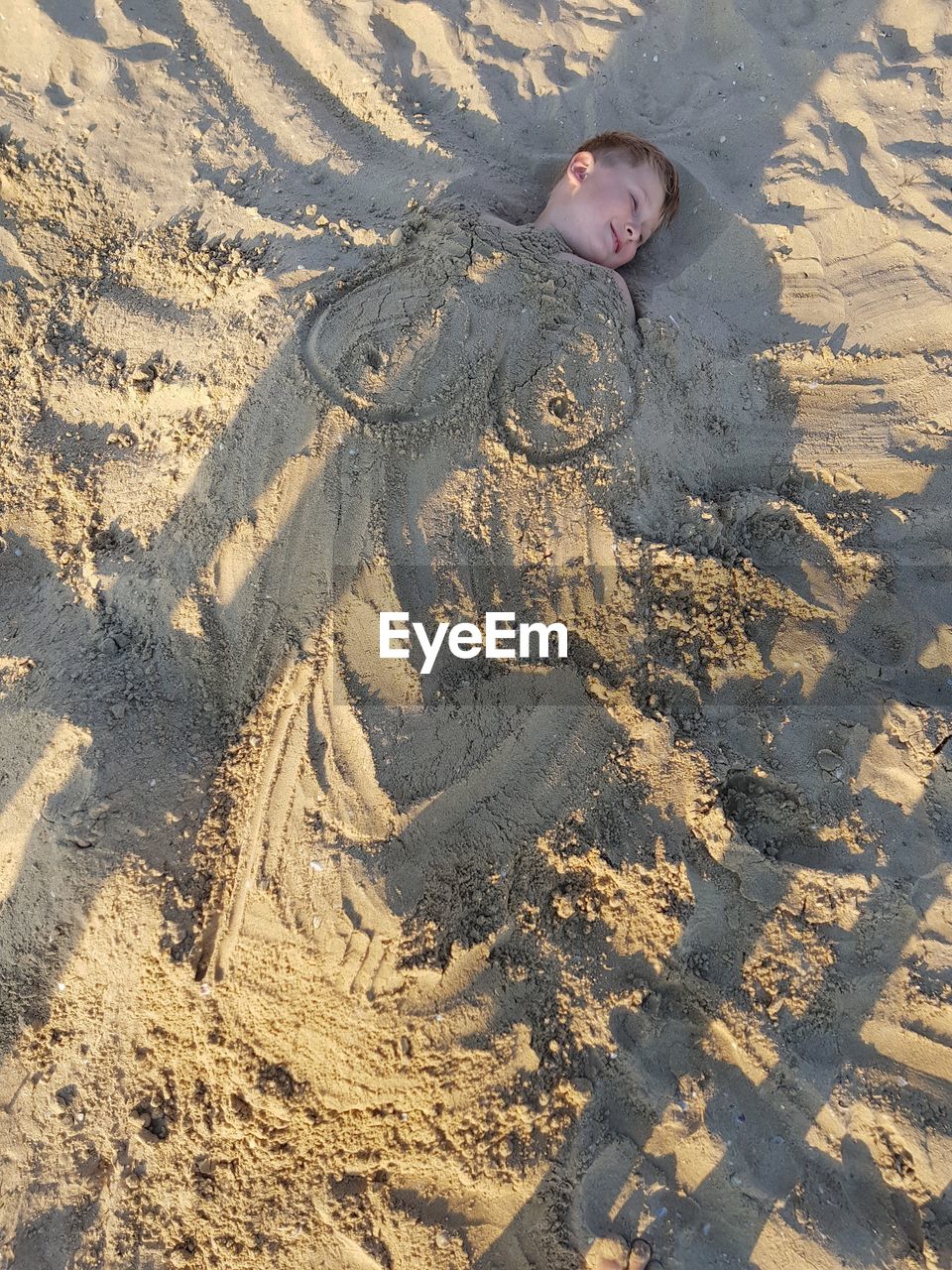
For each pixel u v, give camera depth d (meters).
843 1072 2.33
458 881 2.30
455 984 2.22
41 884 2.41
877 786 2.65
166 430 2.87
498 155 3.70
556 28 3.81
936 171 3.63
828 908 2.47
